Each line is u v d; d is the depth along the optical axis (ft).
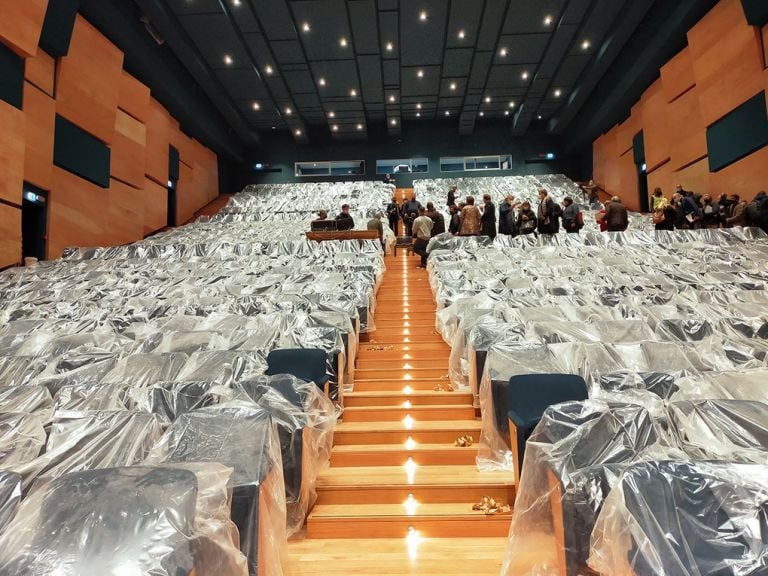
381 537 9.13
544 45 46.93
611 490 5.40
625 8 40.57
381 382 15.08
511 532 7.03
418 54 48.21
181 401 9.61
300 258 29.73
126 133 42.50
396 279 27.86
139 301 21.27
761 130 32.50
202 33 43.32
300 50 46.93
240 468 6.66
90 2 35.27
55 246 33.19
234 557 5.25
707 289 19.95
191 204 58.23
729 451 7.04
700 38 37.42
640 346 12.18
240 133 65.57
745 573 4.40
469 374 14.20
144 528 4.50
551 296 18.90
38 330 17.16
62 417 7.90
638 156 51.26
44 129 31.78
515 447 9.45
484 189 62.08
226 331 15.08
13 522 4.71
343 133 67.51
